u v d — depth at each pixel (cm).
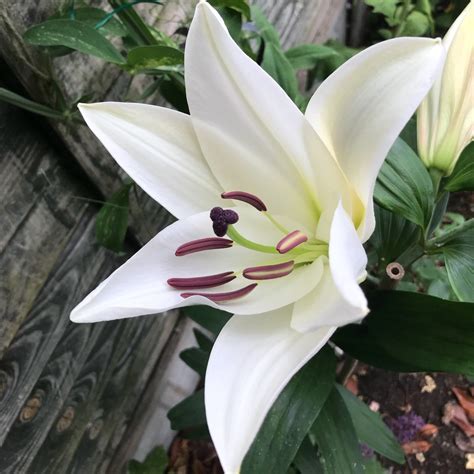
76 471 40
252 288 20
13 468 33
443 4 70
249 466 22
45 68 26
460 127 21
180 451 48
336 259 14
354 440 25
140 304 19
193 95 19
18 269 29
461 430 48
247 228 22
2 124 27
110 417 42
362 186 18
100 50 25
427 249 24
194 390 53
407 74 16
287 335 19
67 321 34
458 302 20
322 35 65
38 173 29
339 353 49
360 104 16
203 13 17
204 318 32
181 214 21
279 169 20
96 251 35
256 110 19
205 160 21
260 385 17
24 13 25
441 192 23
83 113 20
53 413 35
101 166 32
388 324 21
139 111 20
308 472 29
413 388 51
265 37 36
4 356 30
